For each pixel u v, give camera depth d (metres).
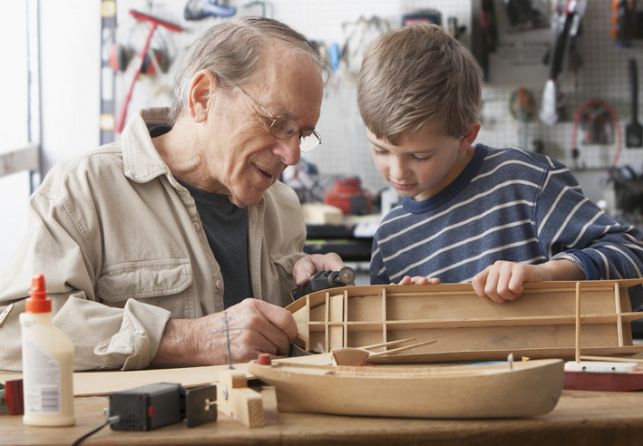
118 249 1.86
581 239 2.10
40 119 3.81
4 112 3.81
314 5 3.68
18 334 1.71
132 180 1.91
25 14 3.78
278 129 1.84
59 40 3.79
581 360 1.58
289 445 1.14
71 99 3.81
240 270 2.08
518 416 1.20
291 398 1.26
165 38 3.69
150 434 1.15
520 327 1.69
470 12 3.61
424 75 2.00
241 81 1.84
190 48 1.97
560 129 3.75
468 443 1.17
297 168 3.68
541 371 1.17
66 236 1.79
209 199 2.02
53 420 1.20
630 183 3.68
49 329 1.21
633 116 3.71
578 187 2.26
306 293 2.02
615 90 3.74
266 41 1.84
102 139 3.71
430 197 2.27
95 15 3.78
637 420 1.21
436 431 1.16
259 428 1.18
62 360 1.20
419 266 2.28
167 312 1.72
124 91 3.70
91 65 3.80
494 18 3.66
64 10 3.78
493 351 1.65
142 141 1.95
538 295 1.71
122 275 1.85
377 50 2.09
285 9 3.69
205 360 1.69
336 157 3.70
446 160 2.07
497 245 2.19
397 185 2.09
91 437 1.14
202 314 1.93
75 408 1.32
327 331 1.71
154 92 3.70
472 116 2.12
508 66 3.68
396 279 2.31
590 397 1.36
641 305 1.99
